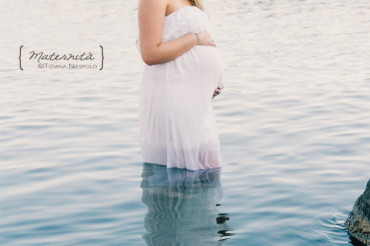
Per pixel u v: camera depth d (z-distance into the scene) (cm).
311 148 469
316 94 695
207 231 309
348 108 614
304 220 322
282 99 673
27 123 588
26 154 477
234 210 340
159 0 396
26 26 1611
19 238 309
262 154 458
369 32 1309
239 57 1048
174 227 317
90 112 636
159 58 405
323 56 1017
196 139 419
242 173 412
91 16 1845
